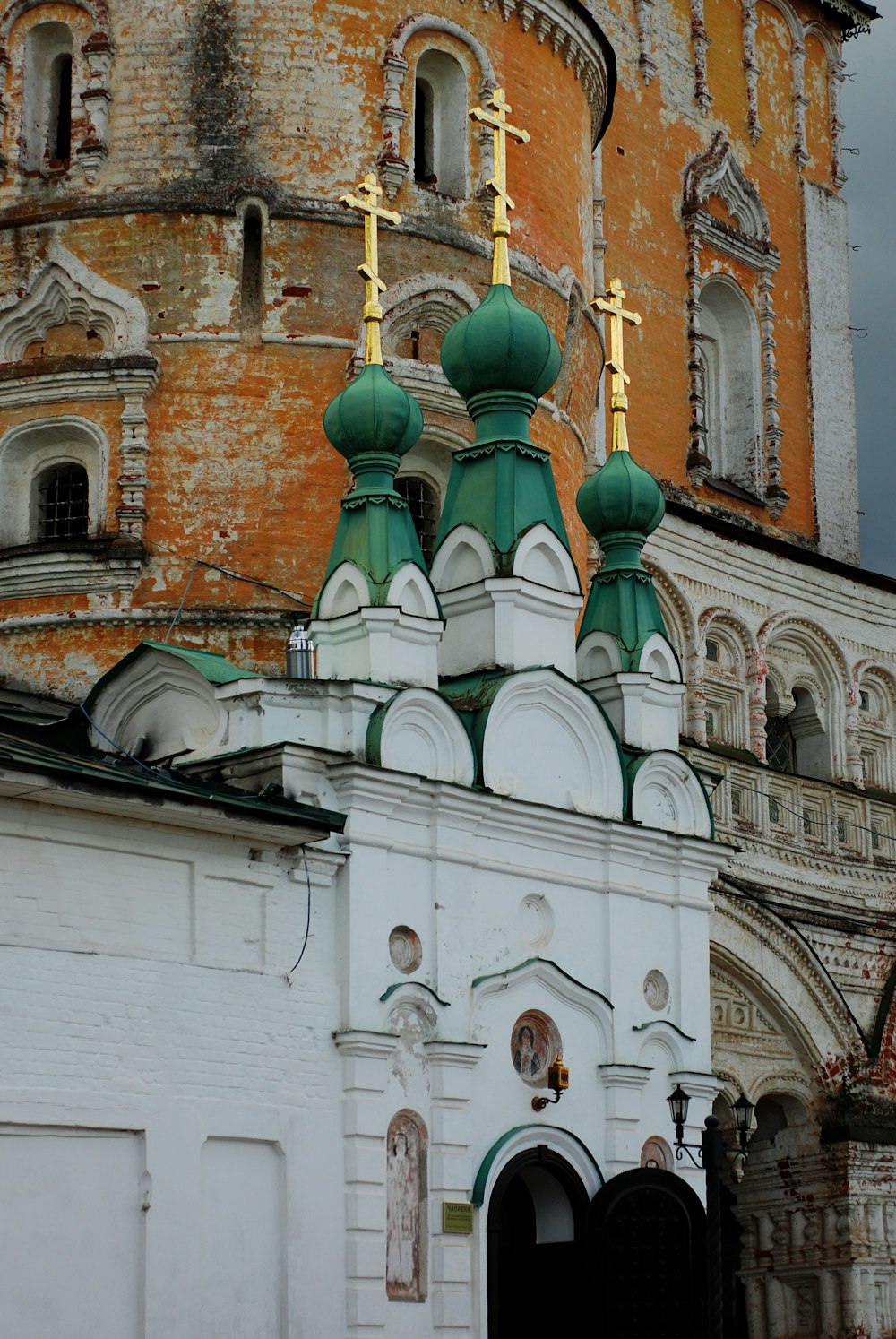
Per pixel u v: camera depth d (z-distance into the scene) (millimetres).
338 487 33156
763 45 48688
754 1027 39469
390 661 27719
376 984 26344
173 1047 24219
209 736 27594
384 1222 25797
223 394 33156
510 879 28469
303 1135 25312
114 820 24062
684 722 40594
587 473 38188
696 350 44531
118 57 34406
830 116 50094
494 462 30047
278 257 33688
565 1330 27891
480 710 28406
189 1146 24078
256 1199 24812
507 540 29422
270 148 34062
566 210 37188
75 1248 22938
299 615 32312
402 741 27391
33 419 33375
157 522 32719
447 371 30797
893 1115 40625
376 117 34625
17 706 31359
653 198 44656
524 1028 28344
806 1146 39750
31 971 23047
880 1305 39188
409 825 27281
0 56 34812
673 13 46250
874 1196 39594
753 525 45219
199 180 33844
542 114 36781
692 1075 30062
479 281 35062
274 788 26016
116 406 33125
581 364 37656
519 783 28797
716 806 40281
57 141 35188
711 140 46344
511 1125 27703
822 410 47750
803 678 43750
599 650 31859
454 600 29641
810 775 43781
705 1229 28828
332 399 31438
